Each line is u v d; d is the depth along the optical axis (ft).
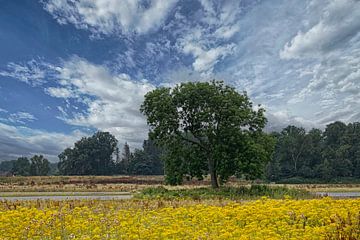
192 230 30.68
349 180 341.62
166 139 127.34
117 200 74.18
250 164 115.55
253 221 32.86
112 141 461.37
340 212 32.63
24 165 496.64
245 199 87.25
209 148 126.41
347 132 407.03
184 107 125.18
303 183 325.62
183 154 127.95
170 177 129.29
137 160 430.20
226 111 118.32
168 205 59.36
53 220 35.55
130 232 29.66
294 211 34.60
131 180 254.27
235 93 126.00
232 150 121.08
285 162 380.99
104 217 37.47
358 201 39.40
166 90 127.34
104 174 447.42
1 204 62.80
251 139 120.67
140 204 60.75
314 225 32.22
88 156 439.63
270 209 35.45
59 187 172.45
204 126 122.01
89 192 136.56
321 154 376.27
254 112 125.39
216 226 31.53
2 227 33.24
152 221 36.32
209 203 63.62
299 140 374.63
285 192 102.22
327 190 169.17
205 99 123.34
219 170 121.80
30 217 37.40
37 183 215.51
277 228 30.55
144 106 127.54
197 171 130.72
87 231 32.83
